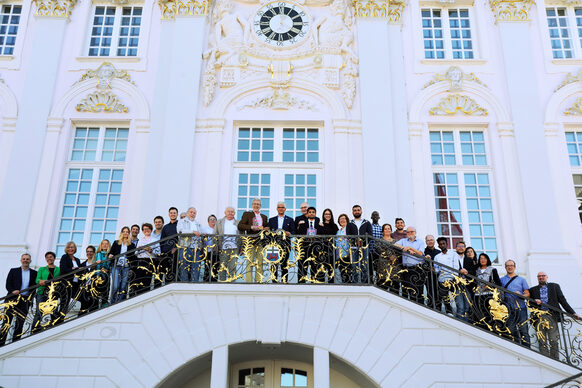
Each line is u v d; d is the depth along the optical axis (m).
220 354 9.74
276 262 10.16
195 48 14.12
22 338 9.63
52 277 10.55
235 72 13.96
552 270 12.02
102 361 9.63
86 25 14.62
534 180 12.88
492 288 10.12
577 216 12.69
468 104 13.69
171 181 12.87
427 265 10.34
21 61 14.19
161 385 9.84
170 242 10.49
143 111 13.67
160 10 14.66
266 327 9.88
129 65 14.12
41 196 12.91
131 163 13.23
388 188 12.78
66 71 14.06
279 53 14.13
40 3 14.61
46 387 9.45
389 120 13.40
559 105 13.61
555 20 14.69
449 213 13.02
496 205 13.00
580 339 10.80
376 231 11.13
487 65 14.05
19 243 12.41
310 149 13.55
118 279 10.32
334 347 9.78
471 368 9.55
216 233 10.88
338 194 12.85
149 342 9.77
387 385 9.55
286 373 11.09
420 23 14.52
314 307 9.99
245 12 14.60
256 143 13.64
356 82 13.91
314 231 10.78
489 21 14.51
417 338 9.74
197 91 13.71
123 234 10.77
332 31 14.26
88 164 13.40
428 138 13.43
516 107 13.55
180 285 10.02
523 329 10.14
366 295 9.99
